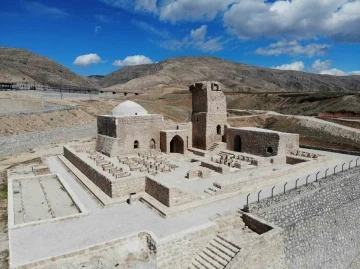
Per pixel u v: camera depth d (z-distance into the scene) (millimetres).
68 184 27328
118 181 22844
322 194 25234
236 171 29125
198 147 41156
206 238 17938
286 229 21625
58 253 15984
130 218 19938
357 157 35250
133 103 38969
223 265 16094
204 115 39594
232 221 19516
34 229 18625
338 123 68500
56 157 38344
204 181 26172
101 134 38719
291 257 21828
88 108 73812
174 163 33188
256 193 23469
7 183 28766
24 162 35844
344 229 27141
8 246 18078
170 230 18156
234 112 93812
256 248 16578
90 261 15766
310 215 24031
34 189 26391
